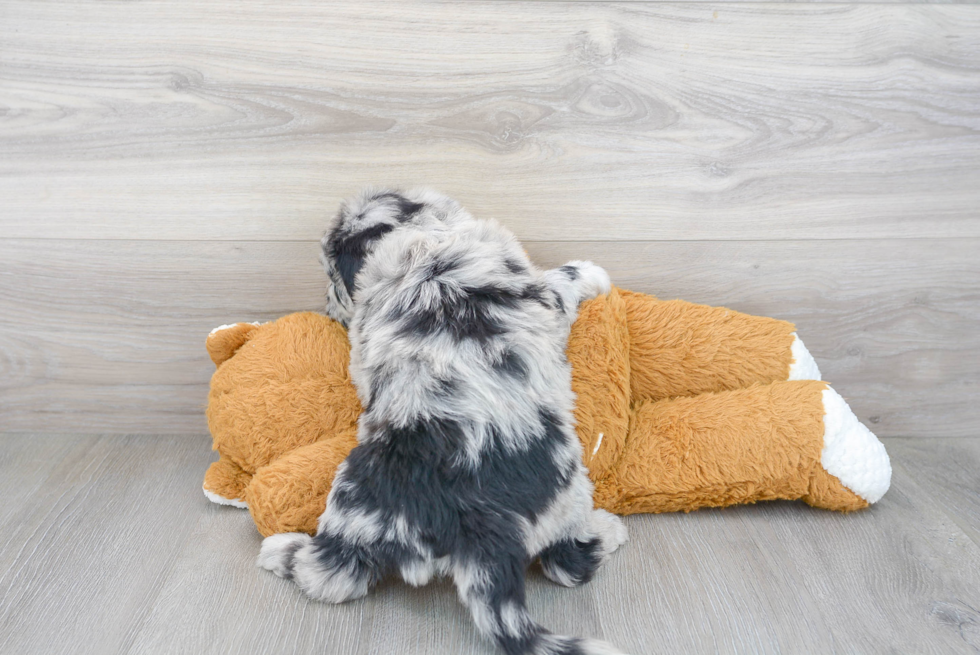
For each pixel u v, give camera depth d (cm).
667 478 159
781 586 141
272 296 191
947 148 181
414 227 154
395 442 131
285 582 143
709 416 162
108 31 170
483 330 135
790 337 174
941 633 130
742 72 175
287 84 174
